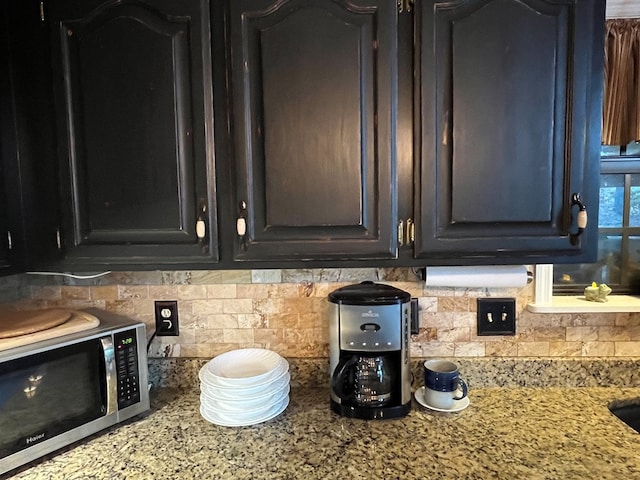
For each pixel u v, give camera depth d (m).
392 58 1.02
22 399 0.94
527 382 1.32
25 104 1.09
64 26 1.06
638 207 1.36
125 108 1.06
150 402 1.26
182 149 1.06
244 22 1.03
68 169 1.09
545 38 1.01
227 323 1.38
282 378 1.17
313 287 1.35
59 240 1.10
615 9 1.23
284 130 1.04
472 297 1.33
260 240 1.06
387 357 1.14
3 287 1.40
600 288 1.32
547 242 1.05
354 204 1.04
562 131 1.03
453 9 1.01
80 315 1.15
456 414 1.15
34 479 0.91
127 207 1.08
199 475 0.92
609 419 1.12
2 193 1.08
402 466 0.93
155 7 1.04
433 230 1.05
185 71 1.05
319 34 1.02
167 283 1.37
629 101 1.26
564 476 0.89
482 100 1.02
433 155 1.04
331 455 0.98
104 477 0.92
